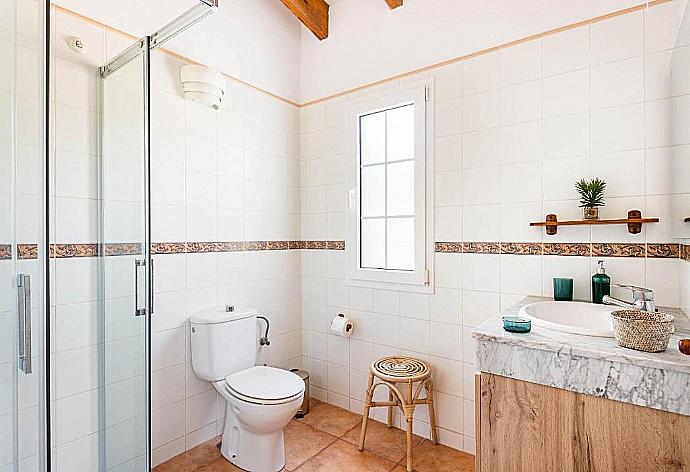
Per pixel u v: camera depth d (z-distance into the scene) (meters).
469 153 2.29
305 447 2.33
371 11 2.71
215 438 2.45
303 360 3.08
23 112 1.07
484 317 2.24
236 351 2.33
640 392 1.15
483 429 1.43
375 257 2.76
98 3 1.92
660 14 1.77
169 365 2.21
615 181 1.87
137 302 1.71
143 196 1.68
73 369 1.78
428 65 2.45
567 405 1.27
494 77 2.21
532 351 1.33
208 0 1.51
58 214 1.74
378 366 2.31
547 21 2.05
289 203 3.01
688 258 1.56
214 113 2.48
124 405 1.76
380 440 2.41
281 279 2.93
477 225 2.26
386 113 2.70
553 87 2.03
